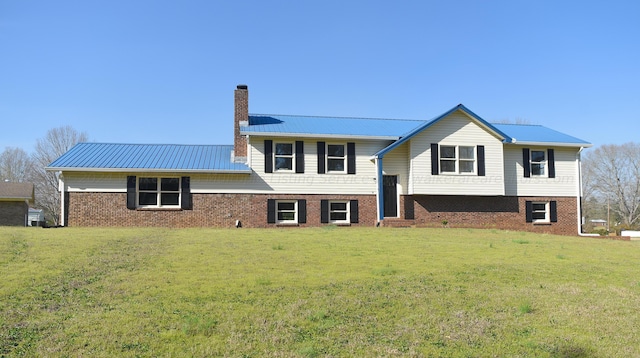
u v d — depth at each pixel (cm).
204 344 609
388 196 2581
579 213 2791
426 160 2506
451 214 2598
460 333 674
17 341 607
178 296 809
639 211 6525
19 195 3516
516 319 742
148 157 2492
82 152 2508
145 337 627
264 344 618
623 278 1058
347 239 1584
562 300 852
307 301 793
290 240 1522
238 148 2552
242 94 2600
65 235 1552
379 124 2819
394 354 597
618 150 6669
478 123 2564
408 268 1071
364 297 827
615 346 643
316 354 591
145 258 1141
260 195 2461
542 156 2783
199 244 1392
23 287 840
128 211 2344
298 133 2464
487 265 1137
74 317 700
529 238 1834
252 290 851
